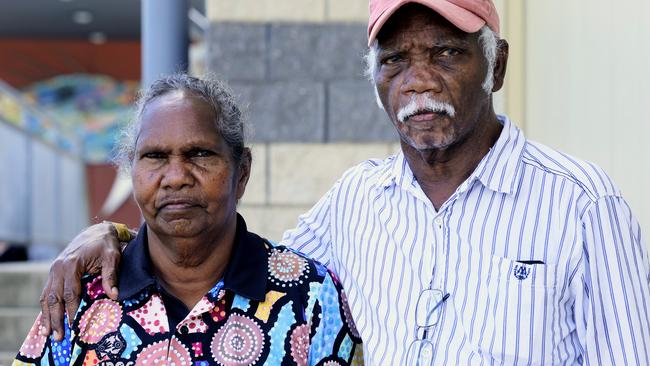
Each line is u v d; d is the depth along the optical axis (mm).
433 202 2314
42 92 17781
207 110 2178
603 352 2123
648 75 3064
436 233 2268
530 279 2145
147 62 3939
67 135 12844
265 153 4492
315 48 4504
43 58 17781
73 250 2266
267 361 2205
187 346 2180
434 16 2170
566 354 2172
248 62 4492
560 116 3768
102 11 16000
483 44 2207
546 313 2135
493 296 2168
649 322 2123
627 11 3223
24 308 6332
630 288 2107
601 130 3453
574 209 2156
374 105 4496
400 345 2230
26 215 9758
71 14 16156
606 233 2119
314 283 2299
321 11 4500
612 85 3359
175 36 3943
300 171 4488
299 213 4484
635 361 2088
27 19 16516
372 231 2365
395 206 2344
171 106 2164
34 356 2219
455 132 2197
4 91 10398
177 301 2215
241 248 2281
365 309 2322
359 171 2492
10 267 6895
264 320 2232
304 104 4496
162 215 2164
